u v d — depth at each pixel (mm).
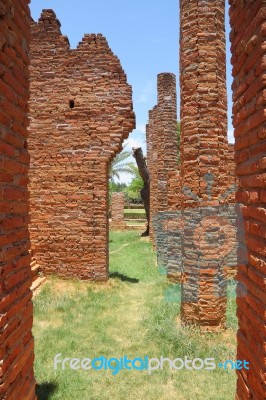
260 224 2512
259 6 2408
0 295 2529
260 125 2475
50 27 9047
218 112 5836
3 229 2623
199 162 5836
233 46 3074
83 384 4395
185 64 5965
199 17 5789
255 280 2645
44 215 9078
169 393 4250
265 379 2465
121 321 6570
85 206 9008
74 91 9000
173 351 5246
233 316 6316
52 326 6234
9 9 2711
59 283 8766
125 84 9016
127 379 4535
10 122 2770
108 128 8977
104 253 9016
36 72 9055
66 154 9023
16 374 2783
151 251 15594
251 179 2686
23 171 3090
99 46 9008
